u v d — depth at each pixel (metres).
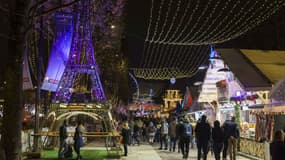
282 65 23.14
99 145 32.16
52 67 23.00
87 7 26.91
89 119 35.19
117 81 51.72
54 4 12.01
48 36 25.11
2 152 8.41
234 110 24.28
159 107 82.50
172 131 25.42
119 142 24.47
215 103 29.69
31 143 23.72
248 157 19.94
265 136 18.44
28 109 31.73
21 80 8.74
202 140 17.81
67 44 23.31
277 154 9.77
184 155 20.78
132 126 32.53
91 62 26.77
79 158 20.58
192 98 41.97
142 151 26.11
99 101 26.12
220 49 24.95
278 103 18.00
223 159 17.89
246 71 21.53
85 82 28.66
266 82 20.27
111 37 41.97
